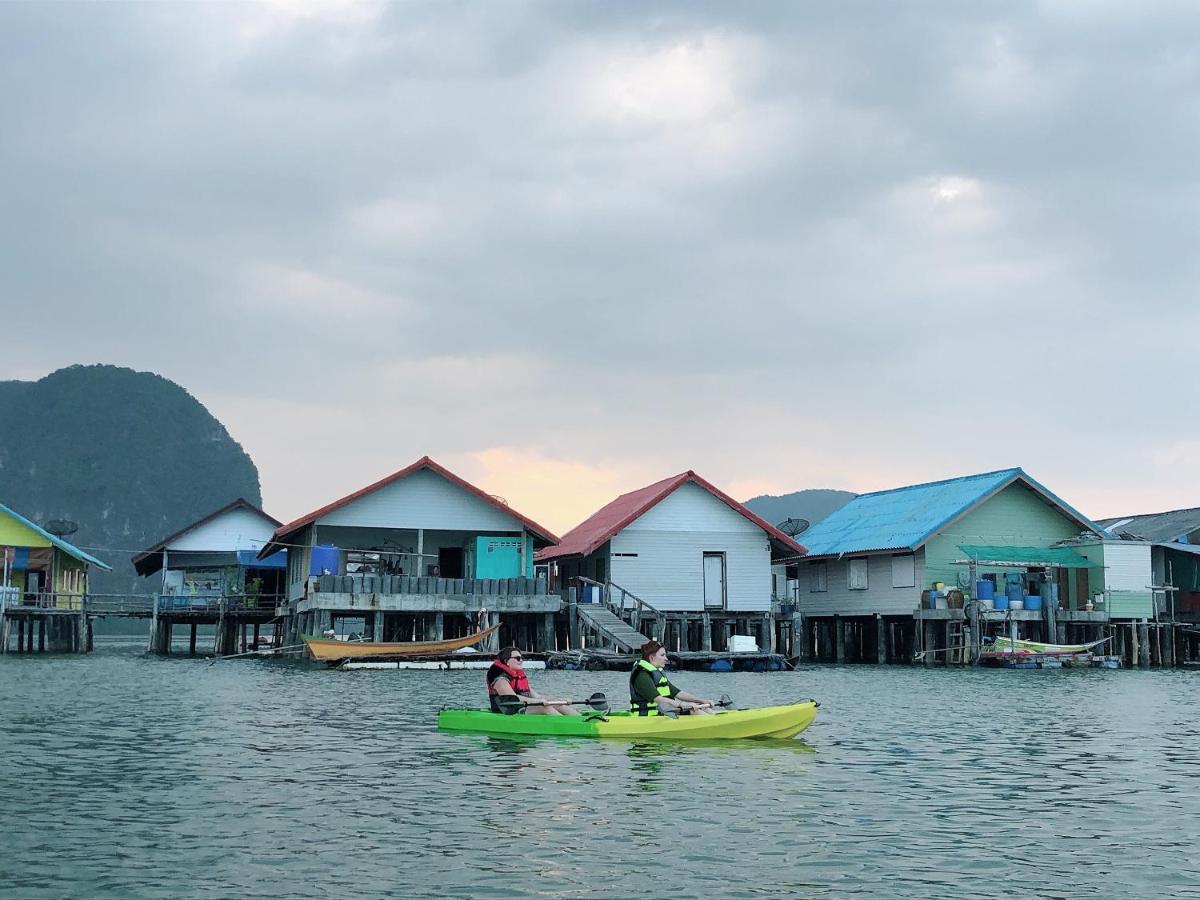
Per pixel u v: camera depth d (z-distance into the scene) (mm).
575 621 46906
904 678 39938
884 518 57906
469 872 10648
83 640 60906
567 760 17406
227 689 31484
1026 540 53906
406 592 44188
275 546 57219
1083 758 18156
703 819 13008
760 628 53250
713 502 53094
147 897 9828
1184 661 56312
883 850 11617
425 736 20250
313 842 11781
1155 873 10836
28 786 14930
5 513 59688
